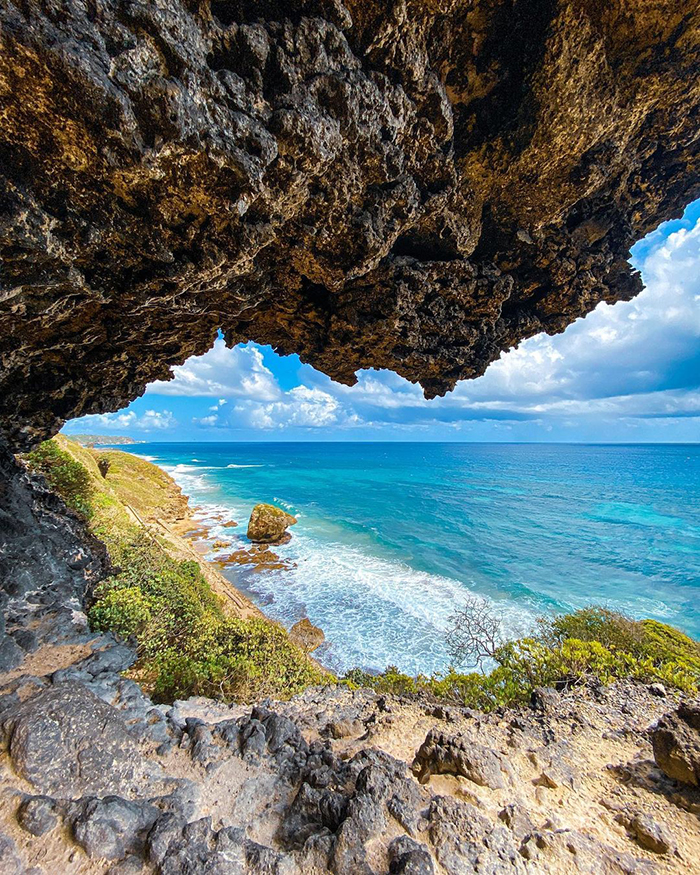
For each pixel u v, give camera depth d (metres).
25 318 5.82
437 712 6.68
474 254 8.93
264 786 4.29
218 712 6.39
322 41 4.54
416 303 8.74
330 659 18.27
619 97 6.04
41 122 3.46
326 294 8.93
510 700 7.90
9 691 4.96
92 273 5.51
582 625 11.55
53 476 21.28
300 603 23.62
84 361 9.15
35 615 7.61
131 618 11.23
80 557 12.05
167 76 3.55
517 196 7.59
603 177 7.15
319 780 4.31
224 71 4.06
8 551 9.30
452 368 11.45
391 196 6.36
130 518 22.39
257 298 8.49
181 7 3.49
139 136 3.66
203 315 9.05
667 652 10.04
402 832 3.66
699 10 4.96
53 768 3.71
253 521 35.19
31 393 9.28
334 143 5.04
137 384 11.20
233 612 18.67
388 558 32.38
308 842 3.46
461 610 23.06
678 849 3.61
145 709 5.34
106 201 4.45
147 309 7.36
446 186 6.94
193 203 4.79
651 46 5.43
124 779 3.95
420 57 5.35
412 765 4.92
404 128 5.88
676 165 7.72
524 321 10.50
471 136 6.65
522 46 5.63
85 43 3.08
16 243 4.07
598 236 8.83
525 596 25.47
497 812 4.07
